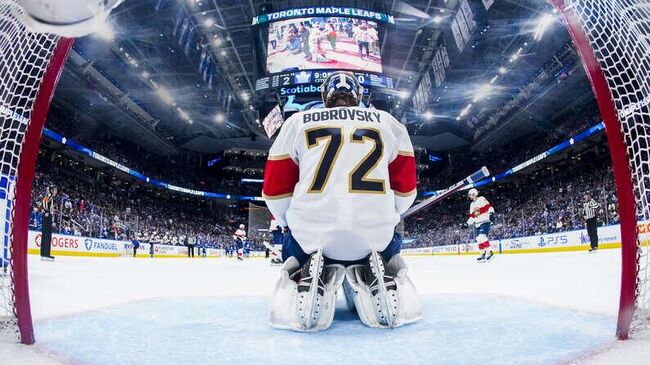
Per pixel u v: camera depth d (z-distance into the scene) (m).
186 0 23.39
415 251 32.28
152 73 28.27
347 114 2.12
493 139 37.19
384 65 29.97
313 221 1.99
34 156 1.48
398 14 25.11
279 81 20.36
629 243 1.48
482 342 1.49
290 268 2.01
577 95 27.05
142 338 1.61
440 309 2.27
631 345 1.39
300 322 1.72
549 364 1.21
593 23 1.54
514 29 23.48
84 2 0.89
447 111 34.56
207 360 1.30
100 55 24.81
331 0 24.12
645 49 1.55
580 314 2.01
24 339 1.49
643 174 1.49
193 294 3.28
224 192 42.72
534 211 26.88
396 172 2.20
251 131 37.44
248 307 2.47
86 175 30.89
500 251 19.72
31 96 1.45
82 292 3.40
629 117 1.53
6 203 1.50
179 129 36.62
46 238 9.98
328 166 2.01
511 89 29.67
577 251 14.57
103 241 17.62
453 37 26.12
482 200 10.46
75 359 1.31
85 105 29.02
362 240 1.96
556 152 27.25
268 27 21.19
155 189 39.00
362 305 1.88
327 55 20.30
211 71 30.91
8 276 1.53
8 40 1.41
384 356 1.33
